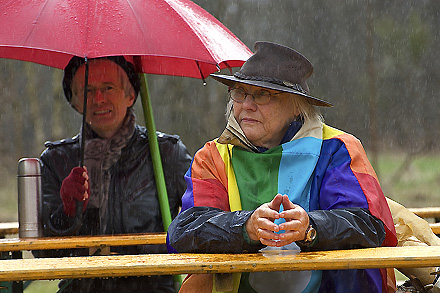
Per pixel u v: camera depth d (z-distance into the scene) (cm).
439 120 4762
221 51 833
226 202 613
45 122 4331
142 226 888
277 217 529
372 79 3631
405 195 3450
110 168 890
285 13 4666
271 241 529
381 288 582
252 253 555
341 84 4903
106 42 789
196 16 866
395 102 4825
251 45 4312
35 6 823
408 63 4797
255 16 4356
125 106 891
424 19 4762
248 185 605
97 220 881
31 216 845
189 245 566
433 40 4766
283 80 619
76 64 891
